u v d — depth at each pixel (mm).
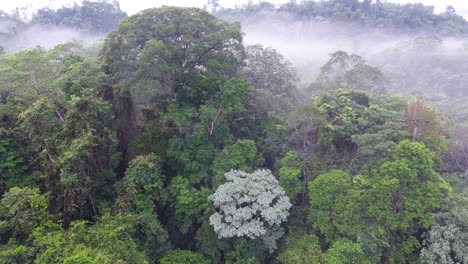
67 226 17781
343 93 25438
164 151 22031
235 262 19047
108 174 20172
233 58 25625
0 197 18516
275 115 29500
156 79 22641
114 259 14227
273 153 26047
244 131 27547
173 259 18562
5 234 15211
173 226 21828
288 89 33750
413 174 16672
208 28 23781
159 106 24781
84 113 18906
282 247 20281
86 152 17375
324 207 19516
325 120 22391
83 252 13367
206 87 23234
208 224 20234
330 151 22891
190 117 22484
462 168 25797
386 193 17281
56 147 18359
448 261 15969
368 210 17844
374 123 21859
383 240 17672
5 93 22719
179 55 22812
